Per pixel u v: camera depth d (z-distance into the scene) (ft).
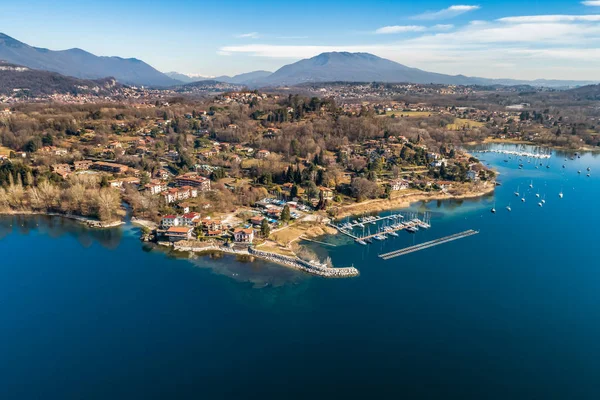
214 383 365.81
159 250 640.17
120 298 498.69
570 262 610.24
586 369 387.96
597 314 474.08
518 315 471.62
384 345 416.46
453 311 477.36
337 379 370.12
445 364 391.86
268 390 357.82
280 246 650.84
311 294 511.40
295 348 410.93
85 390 358.64
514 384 368.48
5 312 468.34
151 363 390.21
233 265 589.32
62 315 463.83
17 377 373.40
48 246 653.30
